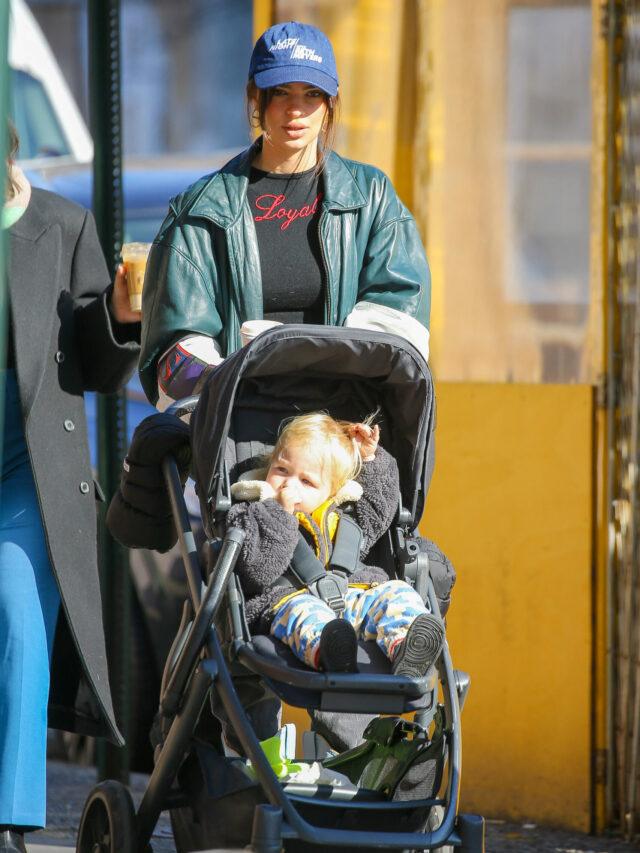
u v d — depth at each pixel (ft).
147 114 117.08
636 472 69.92
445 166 74.13
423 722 45.93
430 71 73.61
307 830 38.52
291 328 44.52
